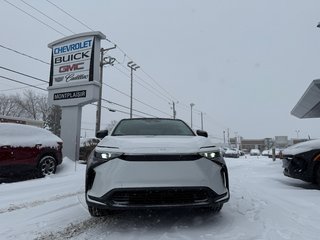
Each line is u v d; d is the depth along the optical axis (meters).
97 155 4.14
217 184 3.96
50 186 7.89
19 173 8.91
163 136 4.77
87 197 4.07
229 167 15.62
